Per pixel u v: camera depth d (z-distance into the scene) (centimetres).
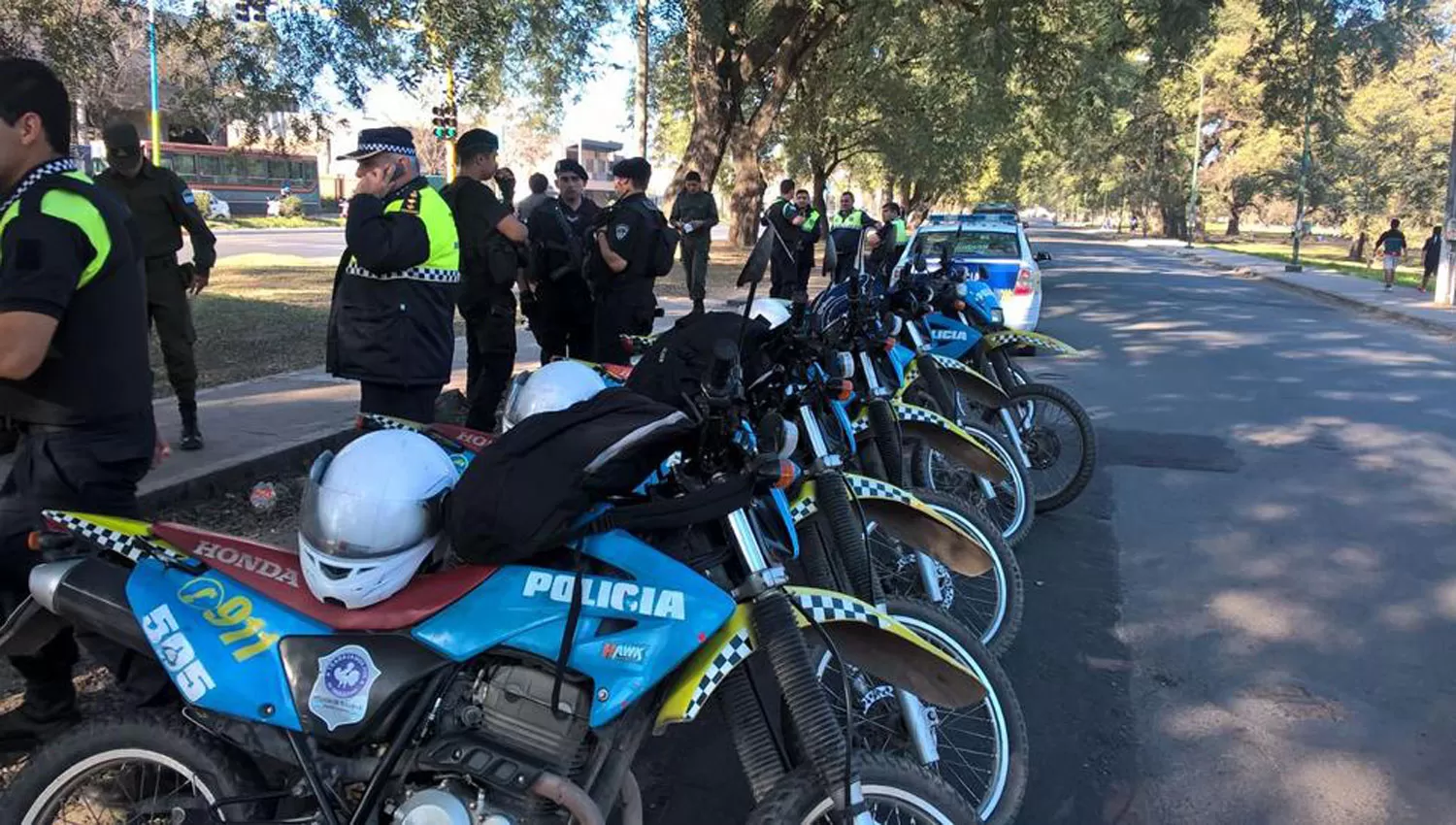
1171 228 6656
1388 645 455
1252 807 333
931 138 2880
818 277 2306
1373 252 3388
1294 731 382
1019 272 1288
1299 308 2031
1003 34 1575
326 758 239
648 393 345
